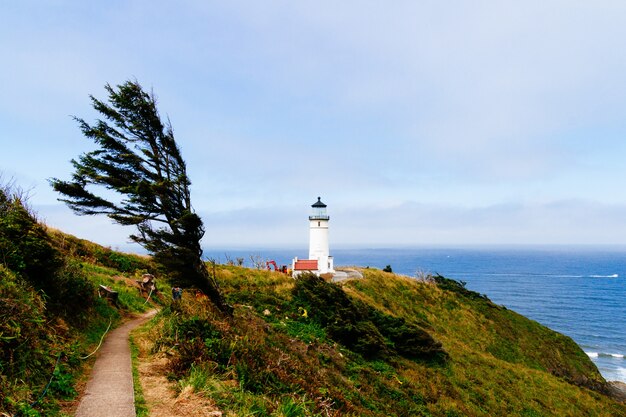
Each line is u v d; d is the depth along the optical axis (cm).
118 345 1088
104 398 696
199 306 1434
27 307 796
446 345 2842
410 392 1766
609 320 10238
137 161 1430
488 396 2128
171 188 1430
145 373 855
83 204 1324
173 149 1495
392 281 4119
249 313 1923
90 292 1347
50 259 1145
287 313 2239
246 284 2741
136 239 1386
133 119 1441
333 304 2477
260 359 1063
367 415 1166
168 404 696
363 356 2059
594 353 7156
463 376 2292
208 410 686
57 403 642
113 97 1407
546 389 2564
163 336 1083
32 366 683
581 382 3453
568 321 10125
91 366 883
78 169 1316
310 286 2670
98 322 1284
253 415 713
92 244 2578
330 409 988
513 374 2658
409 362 2212
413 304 3753
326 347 1870
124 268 2488
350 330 2138
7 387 572
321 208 5203
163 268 1461
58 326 959
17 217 1191
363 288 3644
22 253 1039
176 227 1402
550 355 3634
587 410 2434
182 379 795
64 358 819
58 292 1119
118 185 1378
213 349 974
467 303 4197
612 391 3556
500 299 13662
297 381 1050
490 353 3316
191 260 1442
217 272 2816
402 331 2466
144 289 2011
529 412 2111
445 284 4691
